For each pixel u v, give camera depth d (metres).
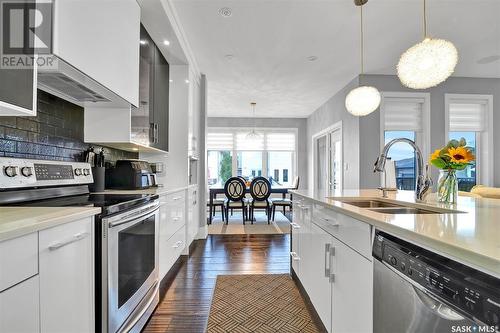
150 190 2.49
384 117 4.44
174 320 1.96
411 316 0.82
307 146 7.71
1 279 0.77
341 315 1.42
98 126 2.19
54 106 1.87
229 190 5.53
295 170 7.79
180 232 3.08
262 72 4.32
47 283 0.96
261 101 6.03
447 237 0.76
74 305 1.13
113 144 2.44
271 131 7.80
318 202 1.83
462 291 0.62
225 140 7.73
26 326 0.86
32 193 1.54
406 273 0.82
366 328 1.14
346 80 4.68
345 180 4.91
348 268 1.33
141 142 2.50
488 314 0.55
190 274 2.84
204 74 4.42
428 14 2.74
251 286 2.55
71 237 1.10
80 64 1.38
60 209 1.17
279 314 2.06
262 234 4.61
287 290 2.47
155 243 2.05
